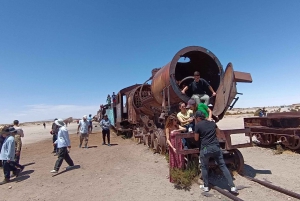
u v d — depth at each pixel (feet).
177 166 20.72
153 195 17.70
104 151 39.40
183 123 21.33
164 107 26.76
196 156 22.15
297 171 22.40
